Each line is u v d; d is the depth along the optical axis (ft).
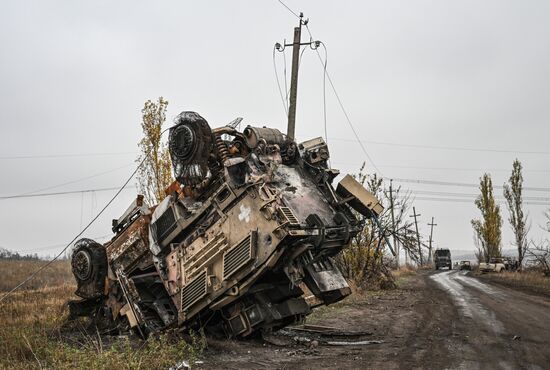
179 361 26.55
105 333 37.55
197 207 33.78
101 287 38.55
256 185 30.17
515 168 160.66
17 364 25.82
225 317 33.19
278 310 32.50
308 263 30.32
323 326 40.22
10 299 62.03
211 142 32.76
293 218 29.25
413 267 202.49
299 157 34.86
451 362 26.37
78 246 39.42
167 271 34.60
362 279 80.07
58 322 40.86
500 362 26.37
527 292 78.64
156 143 62.85
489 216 191.93
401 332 37.22
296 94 61.36
